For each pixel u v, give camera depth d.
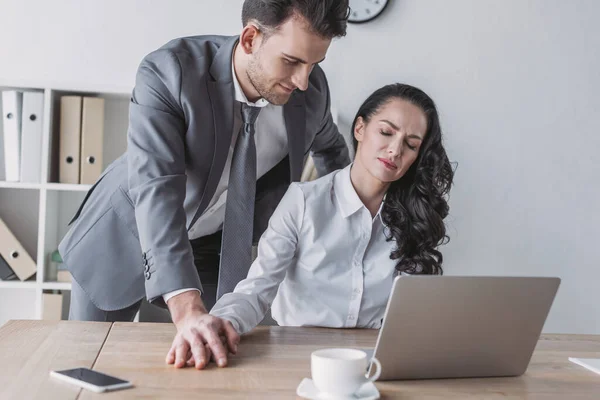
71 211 2.77
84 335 1.33
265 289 1.59
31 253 2.76
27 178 2.57
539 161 2.90
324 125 2.12
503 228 2.89
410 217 1.74
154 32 2.77
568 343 1.49
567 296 2.93
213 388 1.02
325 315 1.67
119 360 1.16
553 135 2.91
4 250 2.57
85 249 1.92
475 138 2.87
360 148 1.71
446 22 2.85
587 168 2.92
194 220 1.82
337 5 1.48
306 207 1.68
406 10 2.83
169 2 2.77
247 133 1.77
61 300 2.55
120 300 1.93
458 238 2.87
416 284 1.06
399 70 2.83
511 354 1.16
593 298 2.93
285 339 1.39
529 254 2.90
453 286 1.08
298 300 1.69
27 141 2.57
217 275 2.13
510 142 2.89
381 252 1.73
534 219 2.90
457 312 1.10
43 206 2.54
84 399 0.95
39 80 2.56
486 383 1.14
